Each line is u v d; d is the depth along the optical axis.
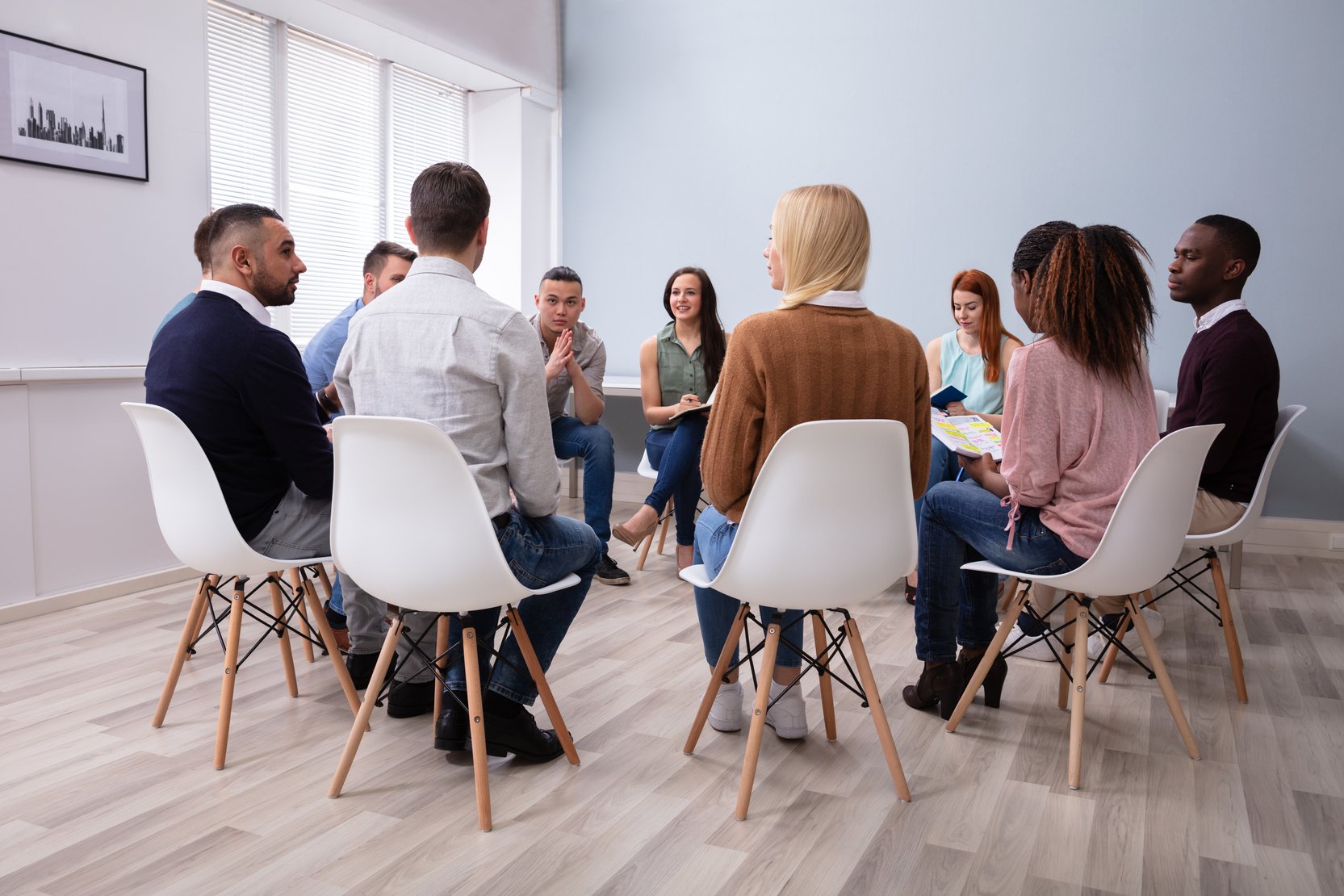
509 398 1.86
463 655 1.97
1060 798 1.91
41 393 3.11
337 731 2.21
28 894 1.53
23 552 3.07
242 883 1.58
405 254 3.04
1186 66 4.32
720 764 2.06
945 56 4.73
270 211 2.26
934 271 4.83
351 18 4.29
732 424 1.82
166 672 2.58
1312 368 4.23
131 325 3.40
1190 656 2.84
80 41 3.18
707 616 2.20
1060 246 2.01
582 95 5.60
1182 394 2.71
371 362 1.88
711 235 5.33
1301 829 1.79
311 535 2.22
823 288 1.83
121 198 3.34
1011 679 2.63
